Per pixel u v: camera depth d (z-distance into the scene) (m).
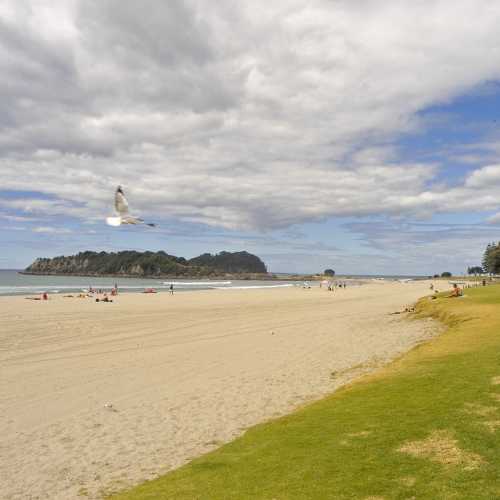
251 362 23.36
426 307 44.62
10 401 17.41
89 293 86.69
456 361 17.16
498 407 11.43
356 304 64.19
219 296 84.56
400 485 8.09
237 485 8.84
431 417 11.24
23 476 11.37
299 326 37.41
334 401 14.04
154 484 9.67
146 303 63.88
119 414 15.87
